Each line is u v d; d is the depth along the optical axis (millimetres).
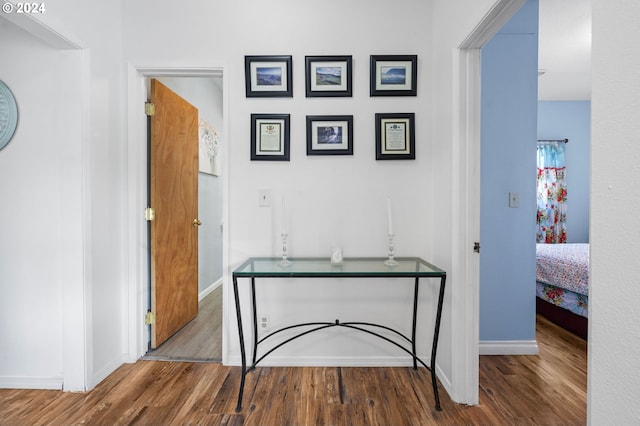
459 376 1611
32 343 1720
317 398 1642
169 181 2342
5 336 1718
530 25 2117
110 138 1889
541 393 1698
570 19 2383
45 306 1707
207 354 2117
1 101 1663
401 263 1813
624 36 648
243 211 2004
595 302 708
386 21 1980
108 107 1868
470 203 1624
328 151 1976
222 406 1576
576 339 2404
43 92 1675
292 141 1999
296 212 2008
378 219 2006
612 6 671
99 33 1791
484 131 2135
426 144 1991
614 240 669
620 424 650
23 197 1692
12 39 1672
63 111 1670
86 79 1691
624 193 649
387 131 1979
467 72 1617
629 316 636
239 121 1995
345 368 1961
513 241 2154
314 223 2006
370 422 1465
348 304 1999
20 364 1720
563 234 4352
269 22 1981
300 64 1989
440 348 1851
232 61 1983
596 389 704
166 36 1977
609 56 679
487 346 2156
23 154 1687
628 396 635
